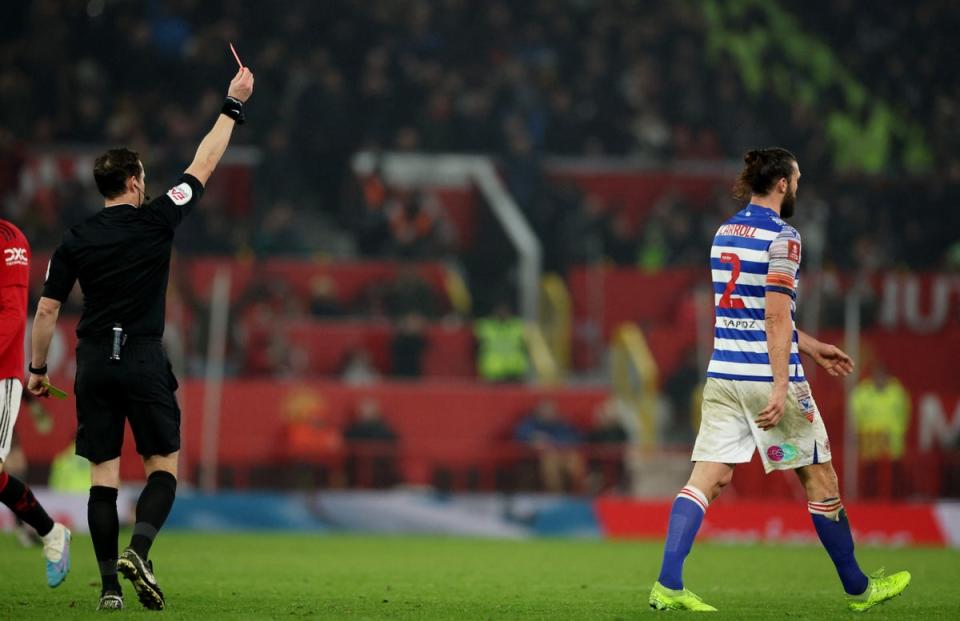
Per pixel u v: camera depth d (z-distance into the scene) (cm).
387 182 8538
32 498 2444
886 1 10706
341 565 3709
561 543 5200
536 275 8025
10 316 2353
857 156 9994
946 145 9694
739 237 2336
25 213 7544
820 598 2766
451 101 9019
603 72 9419
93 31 8762
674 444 7181
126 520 5428
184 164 8119
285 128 8506
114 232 2253
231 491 6575
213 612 2242
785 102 9569
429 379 7406
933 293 8106
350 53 9262
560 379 7706
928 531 5794
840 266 8531
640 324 8138
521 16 9850
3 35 9300
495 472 6688
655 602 2305
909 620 2253
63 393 2433
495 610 2369
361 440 6538
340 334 7331
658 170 9062
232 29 8938
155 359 2275
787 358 2250
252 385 6681
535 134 9169
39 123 8281
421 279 7638
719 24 10550
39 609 2238
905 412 6894
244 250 7994
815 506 2386
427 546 4828
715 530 5750
